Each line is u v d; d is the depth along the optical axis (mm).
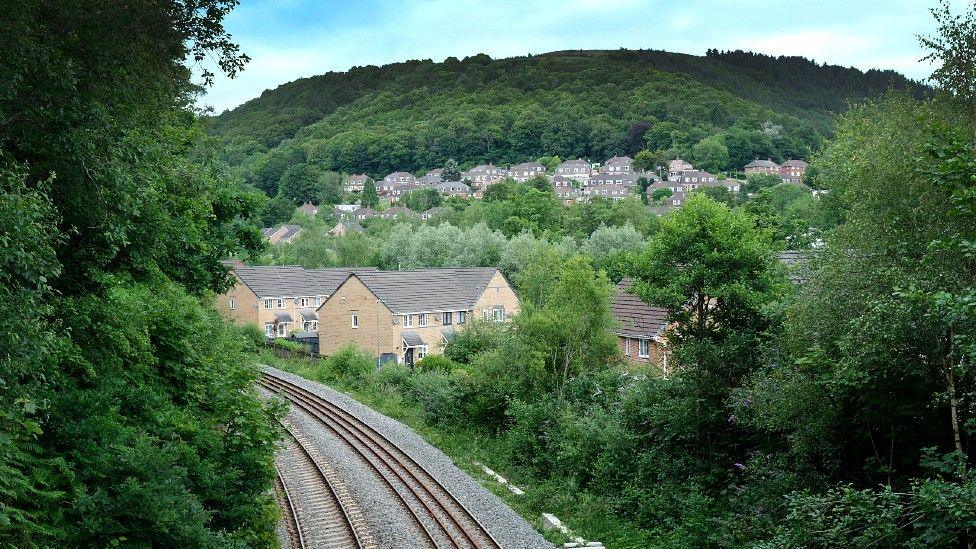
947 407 14852
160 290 21469
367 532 17906
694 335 23250
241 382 18641
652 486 22062
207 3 13000
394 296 58750
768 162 199250
